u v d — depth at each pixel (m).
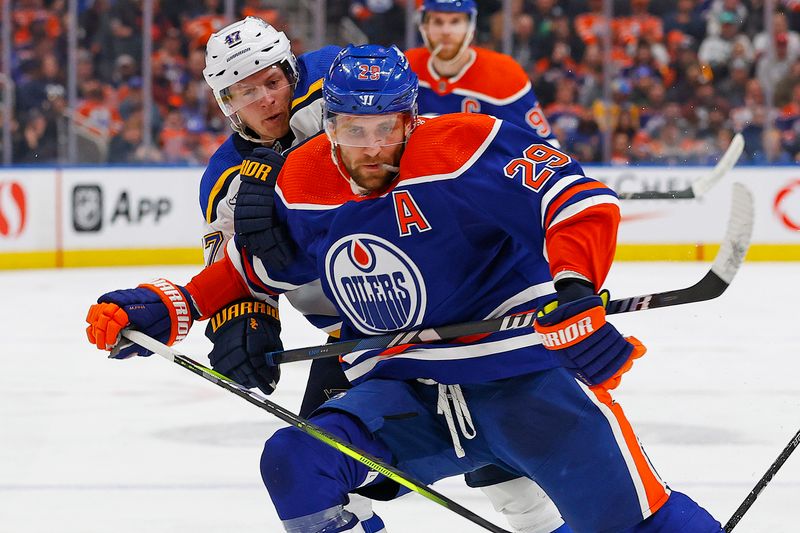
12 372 9.31
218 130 16.84
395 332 3.74
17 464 6.61
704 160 16.39
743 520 5.38
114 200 16.05
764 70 16.33
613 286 13.23
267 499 5.86
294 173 3.76
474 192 3.44
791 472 6.19
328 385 4.60
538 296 3.68
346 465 3.59
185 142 16.75
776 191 16.17
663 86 16.38
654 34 16.28
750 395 8.05
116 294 4.01
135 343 4.04
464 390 3.71
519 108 7.96
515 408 3.64
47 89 16.17
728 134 16.42
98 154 16.44
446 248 3.54
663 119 16.38
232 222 4.67
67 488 6.09
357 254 3.63
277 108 4.60
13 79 16.11
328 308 4.50
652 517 3.63
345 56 3.49
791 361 9.27
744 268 15.34
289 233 3.90
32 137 16.17
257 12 16.70
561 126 16.33
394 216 3.53
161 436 7.23
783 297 12.71
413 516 5.51
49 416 7.81
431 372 3.70
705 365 9.12
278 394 8.27
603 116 16.33
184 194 16.28
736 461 6.39
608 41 16.23
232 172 4.68
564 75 16.28
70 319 11.84
